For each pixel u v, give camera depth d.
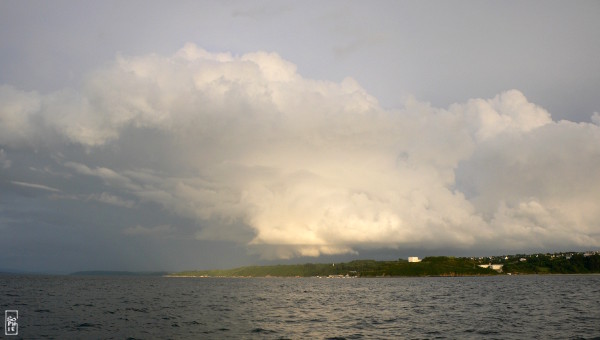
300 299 130.88
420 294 154.00
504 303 105.00
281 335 54.88
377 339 51.72
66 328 59.41
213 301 119.56
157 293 163.25
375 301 119.56
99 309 88.38
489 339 51.28
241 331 58.28
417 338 52.41
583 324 63.66
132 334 54.75
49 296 131.38
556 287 187.50
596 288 175.12
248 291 189.50
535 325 63.09
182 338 51.94
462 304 105.00
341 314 82.31
